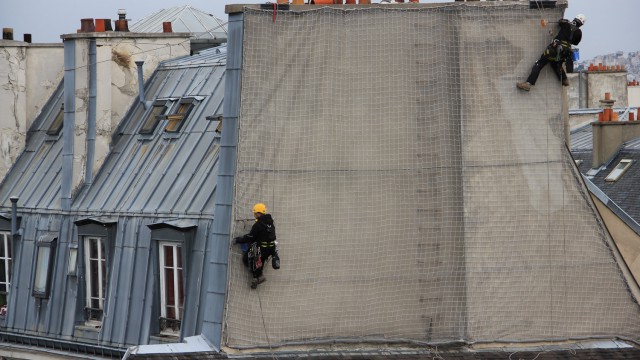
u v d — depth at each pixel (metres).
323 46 63.00
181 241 66.81
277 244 61.59
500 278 63.84
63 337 74.00
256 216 60.41
